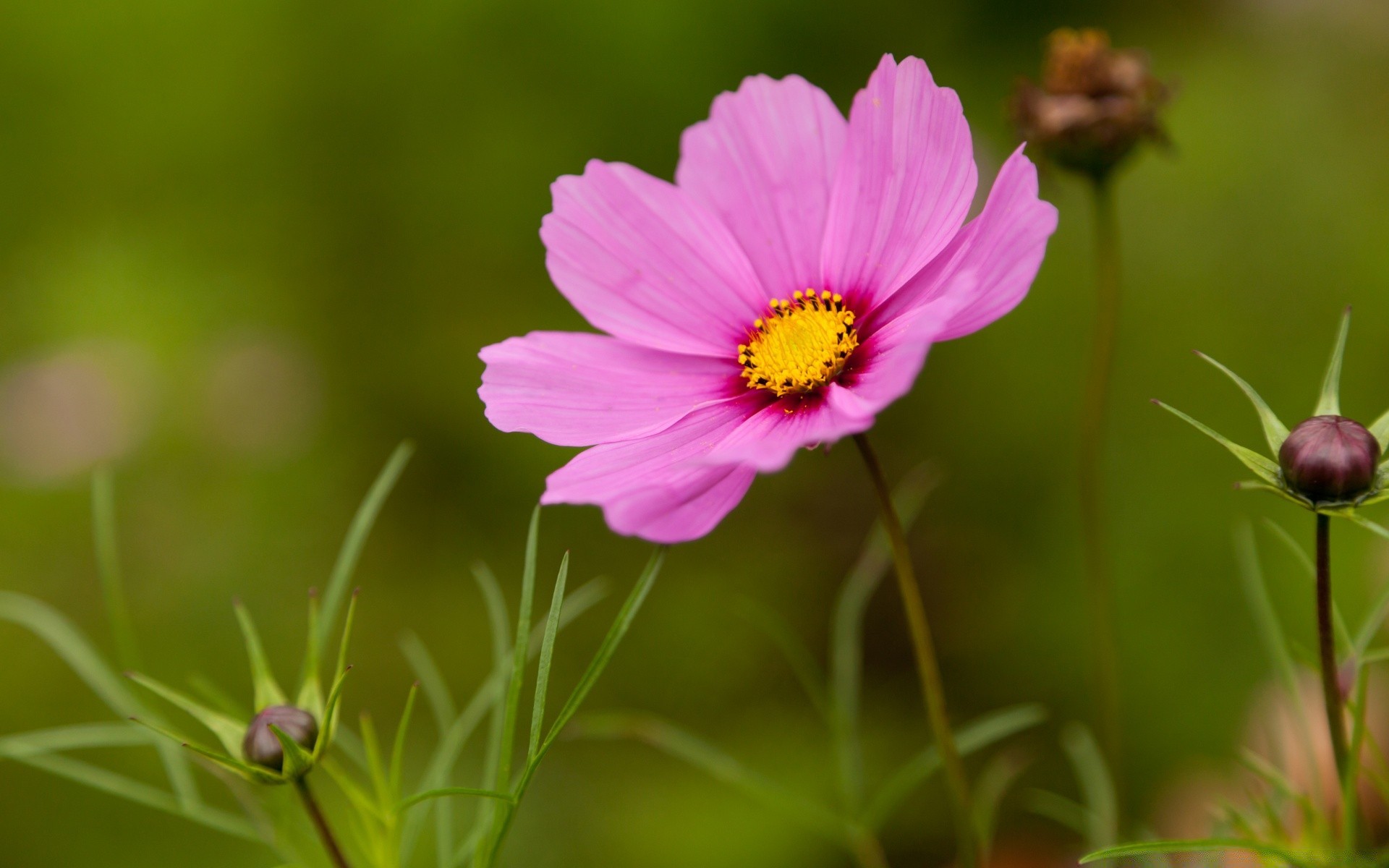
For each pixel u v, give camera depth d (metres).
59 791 0.91
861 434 0.54
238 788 0.58
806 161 0.59
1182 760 0.89
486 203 1.14
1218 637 0.93
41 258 1.21
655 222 0.59
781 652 0.98
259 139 1.19
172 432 1.14
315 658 0.55
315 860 0.58
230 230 1.20
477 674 1.00
